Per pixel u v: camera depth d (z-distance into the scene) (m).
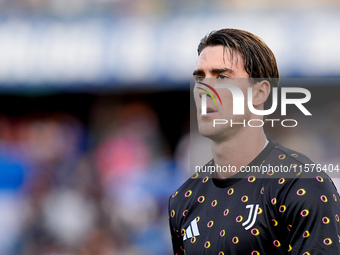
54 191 26.78
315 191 7.48
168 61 36.12
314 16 34.75
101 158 29.66
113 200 25.62
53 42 38.16
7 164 27.89
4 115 35.97
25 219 25.61
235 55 8.15
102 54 37.38
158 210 25.66
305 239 7.34
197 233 8.32
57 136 31.95
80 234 24.91
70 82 37.59
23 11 39.12
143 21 37.69
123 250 24.39
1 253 25.00
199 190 8.70
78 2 38.88
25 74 38.00
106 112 36.09
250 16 35.22
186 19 36.69
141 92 36.81
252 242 7.67
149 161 29.70
